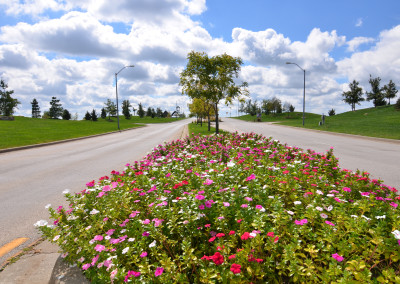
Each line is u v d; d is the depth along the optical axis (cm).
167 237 251
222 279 185
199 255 241
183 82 2388
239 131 2644
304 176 426
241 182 386
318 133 2273
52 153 1320
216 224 266
